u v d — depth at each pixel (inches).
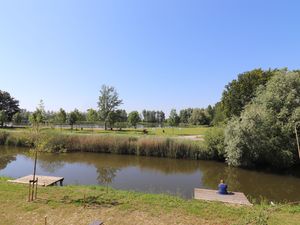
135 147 1231.5
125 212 346.6
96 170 883.4
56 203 376.8
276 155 962.7
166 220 322.0
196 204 388.5
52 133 1175.6
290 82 1047.0
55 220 316.2
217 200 451.8
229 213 348.2
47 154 1175.6
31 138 472.4
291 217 337.7
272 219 327.6
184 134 1786.4
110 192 451.2
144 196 427.8
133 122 2598.4
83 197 409.4
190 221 319.6
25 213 336.8
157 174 850.1
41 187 474.6
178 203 390.0
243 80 1728.6
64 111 2306.8
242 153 983.0
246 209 369.1
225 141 1047.6
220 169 965.2
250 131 972.6
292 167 996.6
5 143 1401.3
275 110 1032.2
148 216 334.3
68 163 995.9
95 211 348.5
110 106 2454.5
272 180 810.8
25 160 1019.3
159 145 1195.3
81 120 2817.4
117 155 1205.1
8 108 3211.1
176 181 754.2
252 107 1081.4
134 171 888.9
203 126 3065.9
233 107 1738.4
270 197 610.9
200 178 808.9
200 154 1143.0
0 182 517.0
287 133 960.9
